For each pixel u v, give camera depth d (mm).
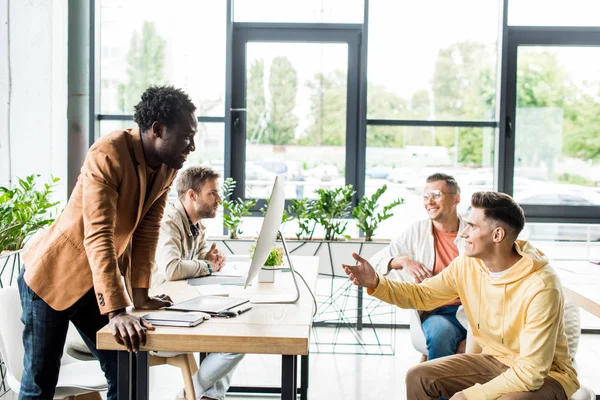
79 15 5039
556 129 5207
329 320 5320
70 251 2205
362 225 4973
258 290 2771
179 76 5250
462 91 5230
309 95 5289
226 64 5172
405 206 5305
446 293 2764
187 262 3086
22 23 4961
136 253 2396
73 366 2801
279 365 4449
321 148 5324
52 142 5035
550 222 5238
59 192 5066
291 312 2336
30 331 2277
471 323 2688
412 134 5266
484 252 2498
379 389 3951
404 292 2717
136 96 5246
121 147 2166
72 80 5059
